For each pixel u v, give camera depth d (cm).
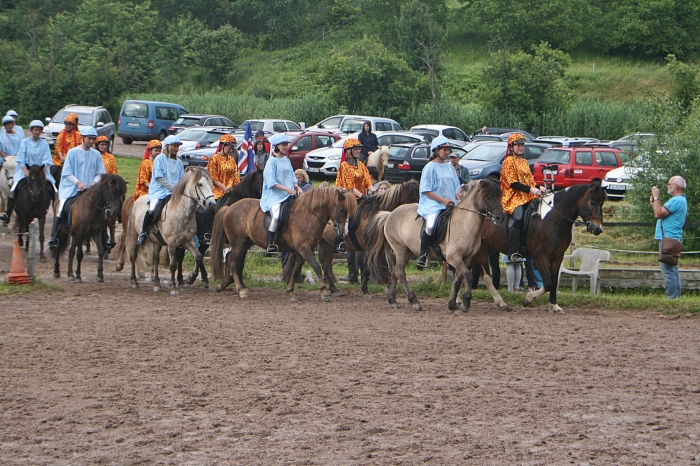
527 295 1462
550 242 1396
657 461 716
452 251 1370
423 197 1391
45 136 4072
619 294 1786
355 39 7931
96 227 1662
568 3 7206
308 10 8525
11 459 718
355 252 1753
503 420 820
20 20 7406
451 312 1412
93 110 4278
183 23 7744
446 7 7769
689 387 941
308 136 3741
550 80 5303
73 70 5788
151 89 6938
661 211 1566
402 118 5316
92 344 1120
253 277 1833
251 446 748
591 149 3247
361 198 1559
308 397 890
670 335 1229
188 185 1511
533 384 947
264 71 7438
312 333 1209
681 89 5662
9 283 1559
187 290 1633
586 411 850
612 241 2388
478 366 1023
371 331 1228
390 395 899
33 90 5681
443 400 881
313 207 1467
